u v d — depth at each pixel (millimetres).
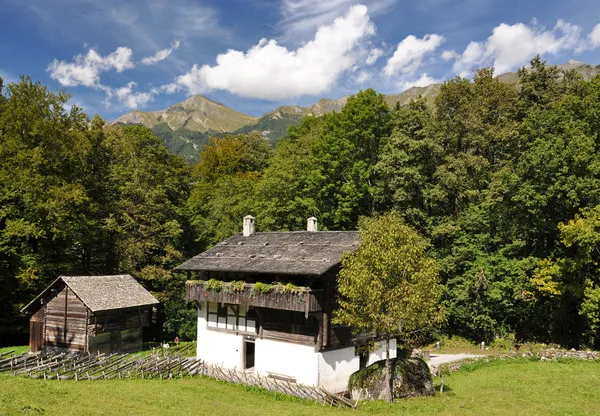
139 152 57156
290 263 31344
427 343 45812
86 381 28922
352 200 47562
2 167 42094
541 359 36844
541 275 38094
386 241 25141
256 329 33594
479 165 44938
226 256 36375
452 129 48688
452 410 23906
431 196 44875
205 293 35000
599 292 33125
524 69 51094
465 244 44406
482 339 45406
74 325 38031
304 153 58906
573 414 23188
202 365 33531
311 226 37438
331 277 30562
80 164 47688
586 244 33344
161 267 50156
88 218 47594
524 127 42906
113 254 50406
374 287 24516
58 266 46469
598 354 36031
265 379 29391
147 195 50219
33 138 44125
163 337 51438
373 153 49969
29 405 19250
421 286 24812
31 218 42500
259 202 52156
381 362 28438
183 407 23016
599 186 34875
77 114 48969
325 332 29938
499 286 41031
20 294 44969
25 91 44594
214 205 58375
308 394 26859
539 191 37938
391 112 53938
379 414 23375
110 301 38844
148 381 30516
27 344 45188
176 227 50562
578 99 39000
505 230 43438
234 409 23594
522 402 25406
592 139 36969
